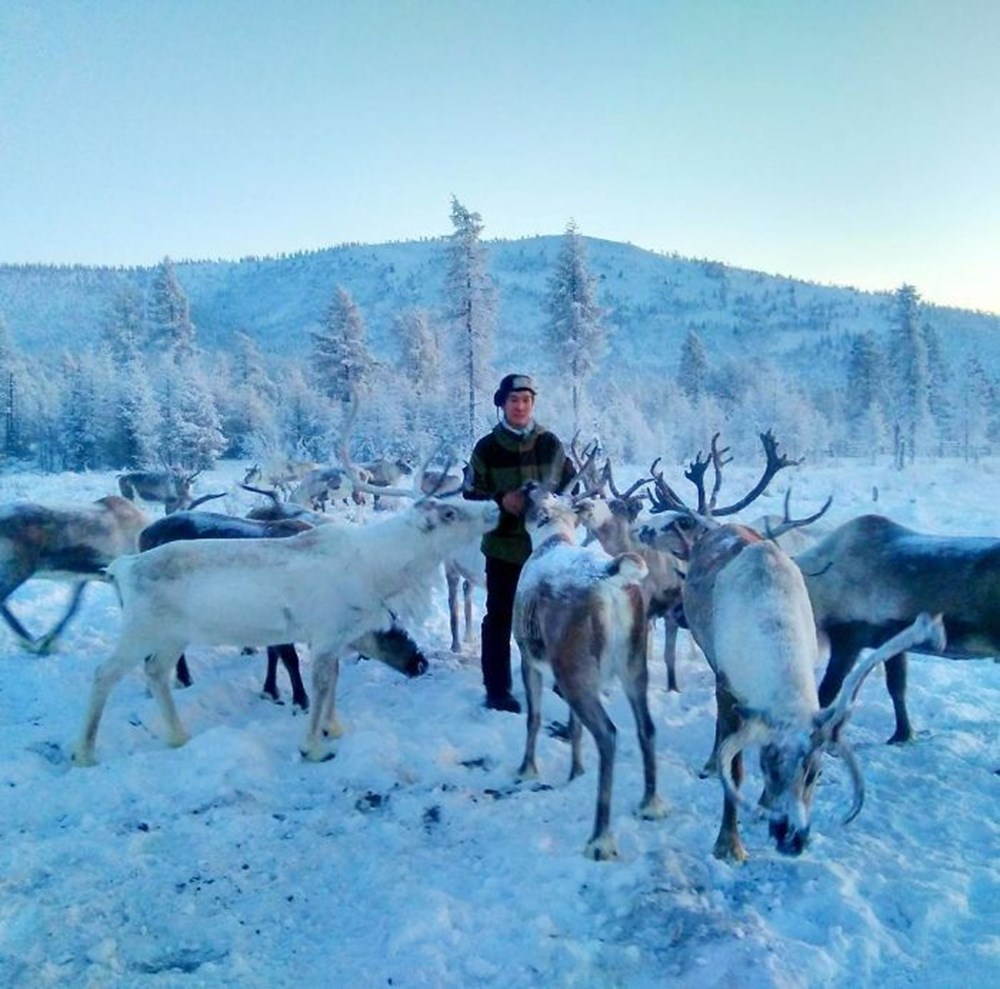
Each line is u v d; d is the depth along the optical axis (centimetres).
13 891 391
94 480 3466
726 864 404
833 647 583
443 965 342
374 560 580
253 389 5844
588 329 3844
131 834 443
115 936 365
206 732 538
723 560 464
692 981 327
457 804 477
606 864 402
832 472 3750
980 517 1798
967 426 5050
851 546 570
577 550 480
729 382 6656
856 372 5384
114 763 518
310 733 550
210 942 364
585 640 433
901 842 429
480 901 384
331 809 476
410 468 2831
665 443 4897
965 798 475
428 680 719
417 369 5153
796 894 380
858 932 353
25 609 973
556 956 342
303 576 566
